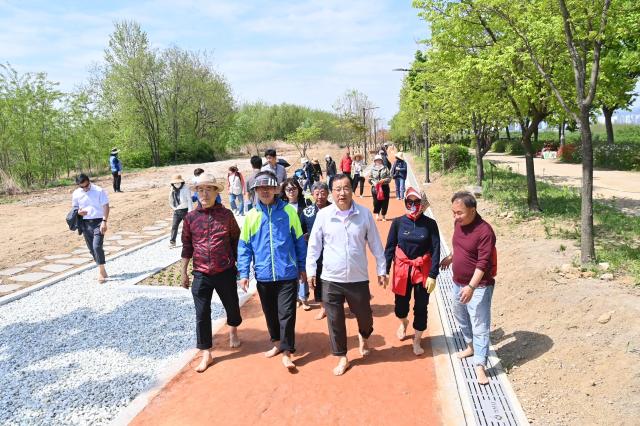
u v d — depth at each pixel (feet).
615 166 76.89
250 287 24.26
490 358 15.08
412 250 15.42
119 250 34.78
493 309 19.26
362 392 13.65
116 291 24.29
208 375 15.06
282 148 214.07
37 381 15.11
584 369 13.33
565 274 19.89
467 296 13.52
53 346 17.83
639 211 35.70
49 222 47.06
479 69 29.86
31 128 83.10
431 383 13.98
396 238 15.76
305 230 19.77
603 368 13.01
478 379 13.76
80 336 18.71
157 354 16.84
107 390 14.43
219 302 22.21
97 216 25.75
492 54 29.01
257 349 16.89
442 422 12.09
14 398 14.10
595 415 11.59
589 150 20.66
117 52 128.88
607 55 30.83
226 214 15.75
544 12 26.96
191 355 16.51
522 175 63.67
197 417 12.75
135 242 37.65
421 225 15.33
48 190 75.00
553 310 17.04
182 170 101.96
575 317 16.01
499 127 51.13
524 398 13.00
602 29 20.35
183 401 13.60
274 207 15.23
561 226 29.99
